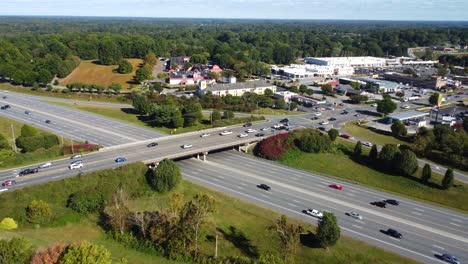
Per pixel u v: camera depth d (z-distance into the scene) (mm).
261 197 94562
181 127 142125
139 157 107938
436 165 116688
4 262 50469
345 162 118812
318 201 93938
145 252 66062
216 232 74875
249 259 63969
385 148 114250
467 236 80500
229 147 129875
